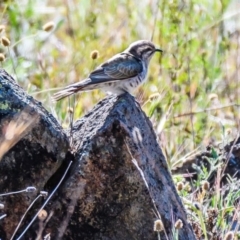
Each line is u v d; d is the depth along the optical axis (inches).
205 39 756.6
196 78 727.7
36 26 762.8
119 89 492.7
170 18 745.0
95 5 848.9
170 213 427.8
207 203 479.2
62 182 413.1
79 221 415.2
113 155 416.8
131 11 826.8
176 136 641.6
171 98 671.8
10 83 412.2
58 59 782.5
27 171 406.0
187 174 527.8
